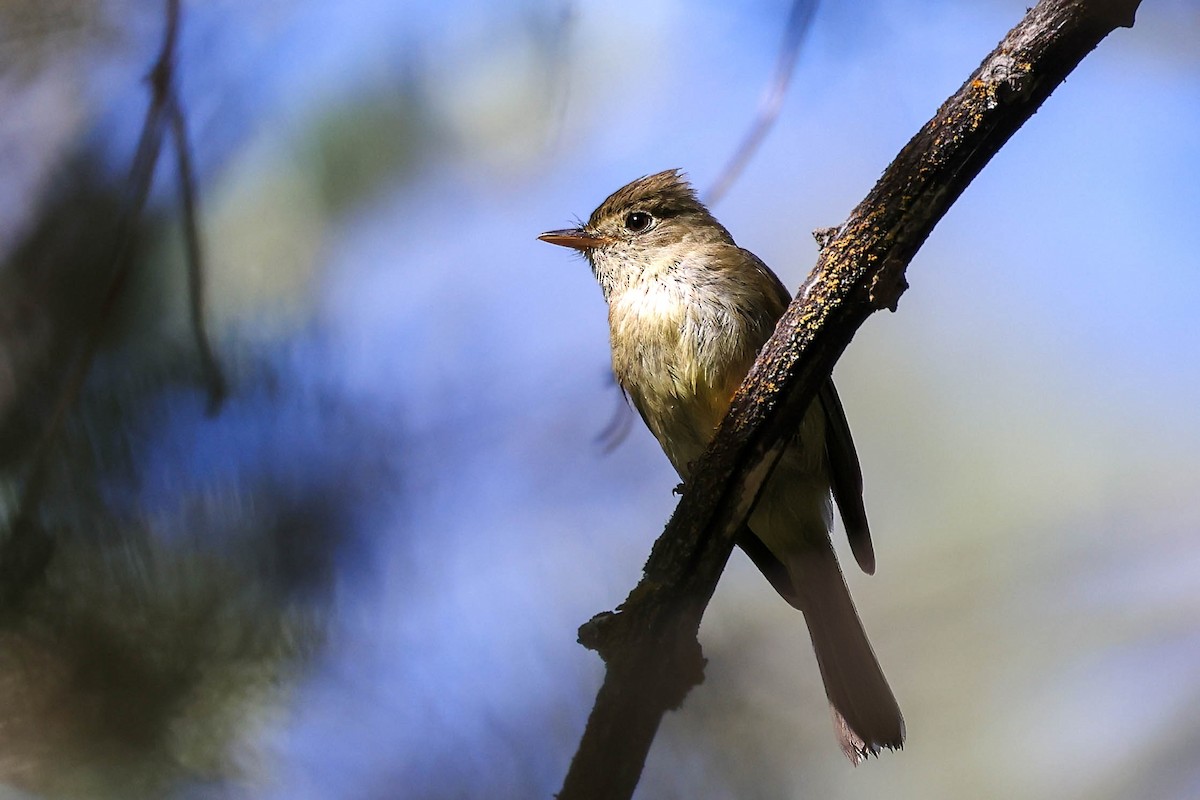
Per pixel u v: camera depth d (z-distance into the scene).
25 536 3.07
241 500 3.21
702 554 3.23
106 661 2.96
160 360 3.22
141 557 3.18
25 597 2.99
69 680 2.92
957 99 3.22
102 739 2.92
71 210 3.27
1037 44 3.21
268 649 3.19
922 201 3.22
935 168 3.22
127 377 3.21
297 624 3.20
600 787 3.22
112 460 3.20
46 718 2.88
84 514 3.19
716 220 3.32
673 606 3.23
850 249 3.22
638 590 3.23
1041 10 3.21
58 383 3.22
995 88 3.21
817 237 3.23
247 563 3.20
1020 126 3.22
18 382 3.22
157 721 2.98
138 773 2.96
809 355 3.23
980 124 3.21
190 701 3.04
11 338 3.24
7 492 3.20
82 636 2.97
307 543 3.21
